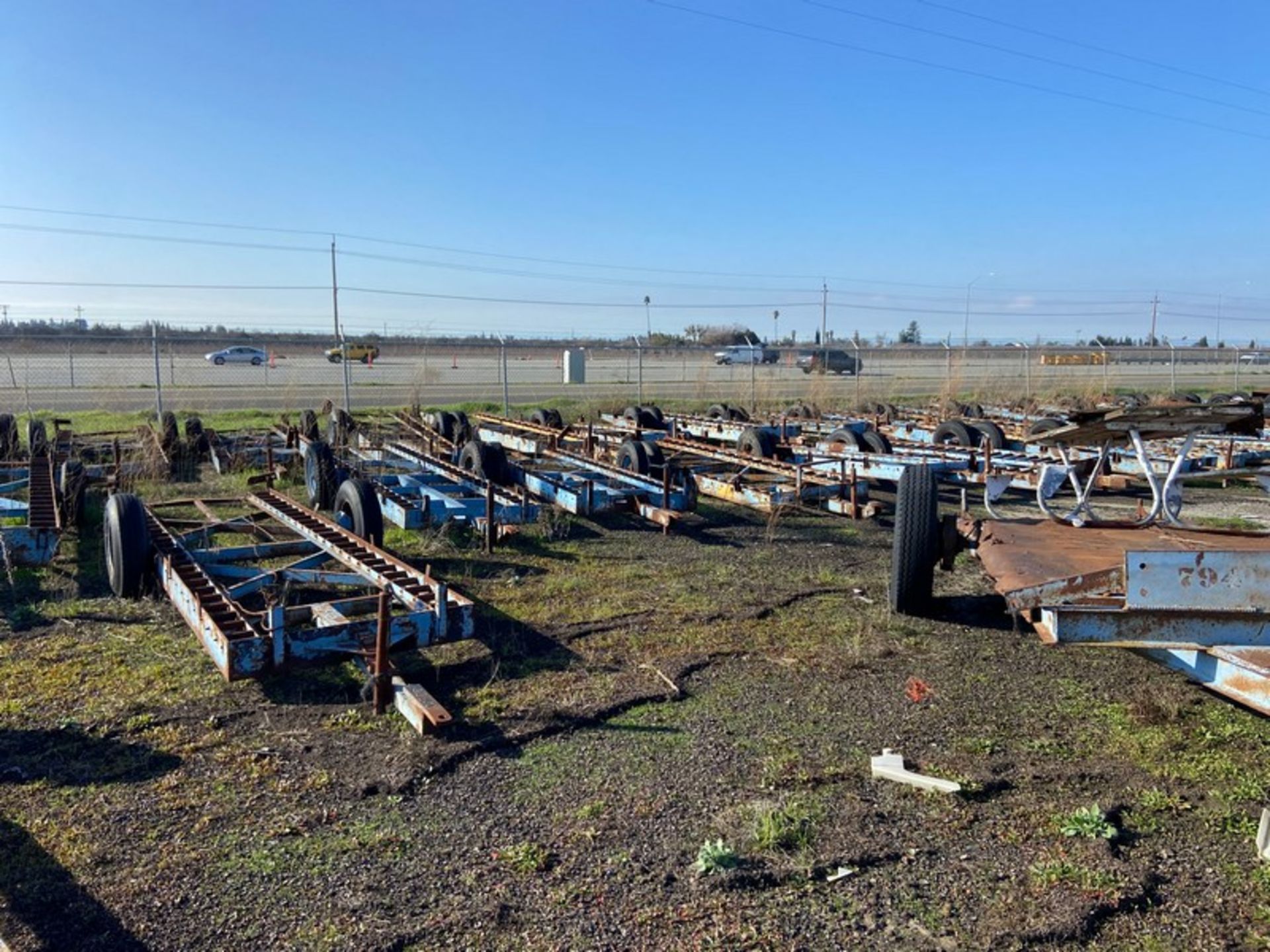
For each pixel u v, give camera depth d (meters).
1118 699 4.98
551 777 4.04
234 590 5.90
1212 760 4.23
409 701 4.55
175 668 5.23
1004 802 3.86
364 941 2.93
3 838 3.51
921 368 49.94
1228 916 3.08
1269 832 3.39
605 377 37.69
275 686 5.00
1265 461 11.67
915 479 6.32
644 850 3.46
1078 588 4.25
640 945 2.93
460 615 5.08
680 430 15.79
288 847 3.47
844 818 3.70
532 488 9.90
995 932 2.99
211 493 10.63
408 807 3.78
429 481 10.25
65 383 27.25
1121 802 3.85
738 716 4.74
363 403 22.94
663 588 7.15
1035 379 28.78
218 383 28.80
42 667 5.23
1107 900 3.15
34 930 2.97
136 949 2.89
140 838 3.53
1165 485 5.34
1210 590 3.97
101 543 8.28
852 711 4.82
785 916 3.07
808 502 10.81
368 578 6.10
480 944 2.93
